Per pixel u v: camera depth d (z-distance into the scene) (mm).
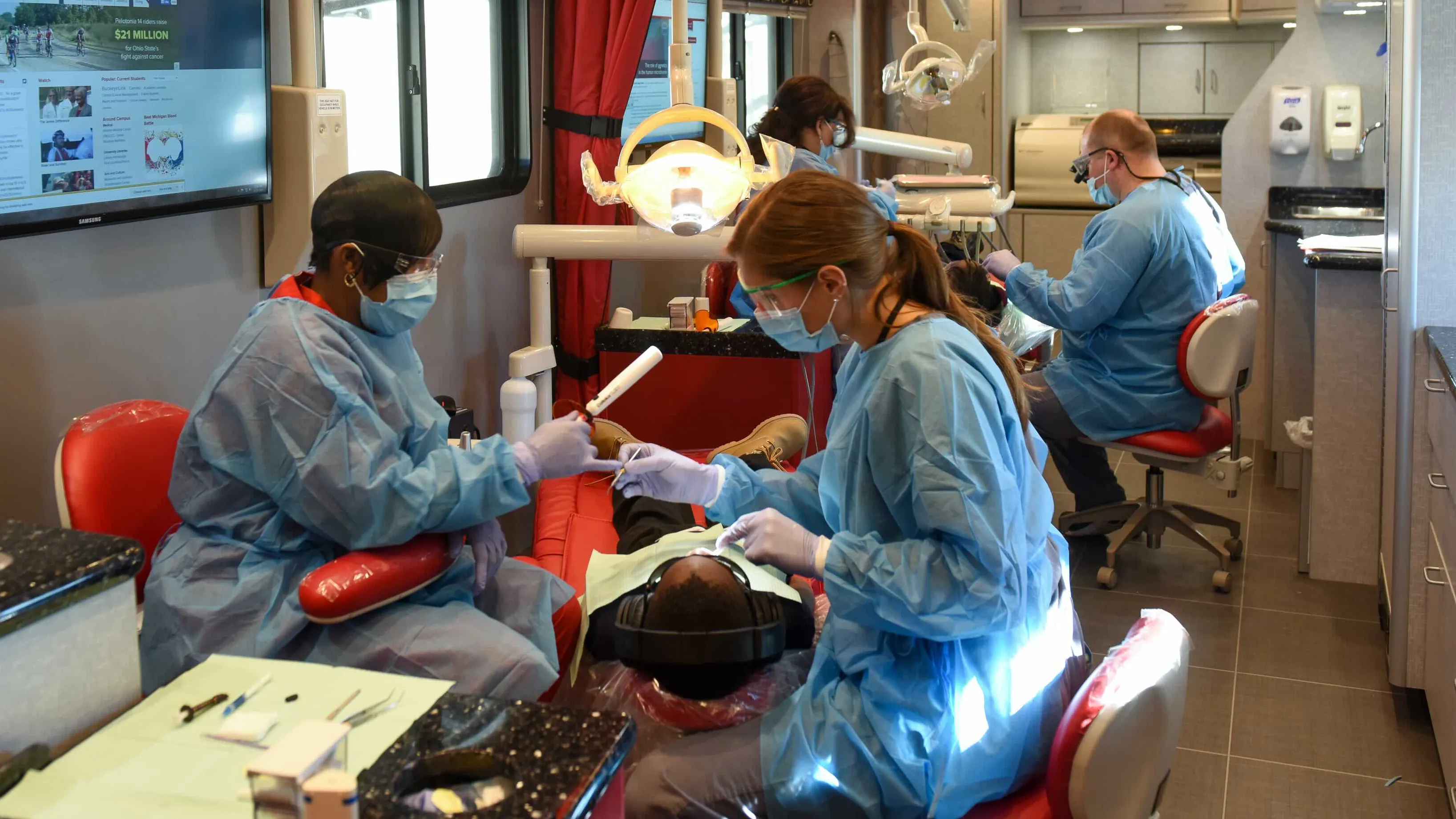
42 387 1990
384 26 2936
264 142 2277
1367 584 3732
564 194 3492
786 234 1678
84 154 1887
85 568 1117
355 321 1865
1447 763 2502
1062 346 4262
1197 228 3623
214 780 1043
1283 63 5016
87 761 1073
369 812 987
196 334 2311
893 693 1660
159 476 1882
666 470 1996
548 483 3014
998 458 1621
